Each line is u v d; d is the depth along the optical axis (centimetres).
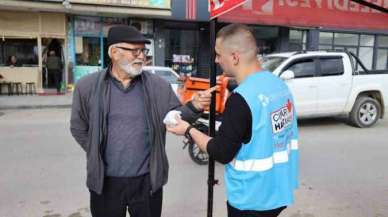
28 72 1577
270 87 209
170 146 732
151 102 241
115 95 241
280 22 270
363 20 282
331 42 2103
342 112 939
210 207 262
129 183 244
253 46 211
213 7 243
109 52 236
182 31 1797
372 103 959
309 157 666
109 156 241
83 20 1619
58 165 594
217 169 578
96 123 233
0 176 539
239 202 210
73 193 476
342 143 782
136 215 253
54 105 1270
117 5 1546
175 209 431
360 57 2202
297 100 884
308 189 498
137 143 242
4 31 1534
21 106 1238
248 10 256
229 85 477
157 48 1728
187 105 247
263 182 206
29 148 700
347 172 579
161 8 1608
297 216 412
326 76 912
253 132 201
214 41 245
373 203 453
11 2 1409
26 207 433
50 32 1579
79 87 241
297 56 891
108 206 247
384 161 647
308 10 271
